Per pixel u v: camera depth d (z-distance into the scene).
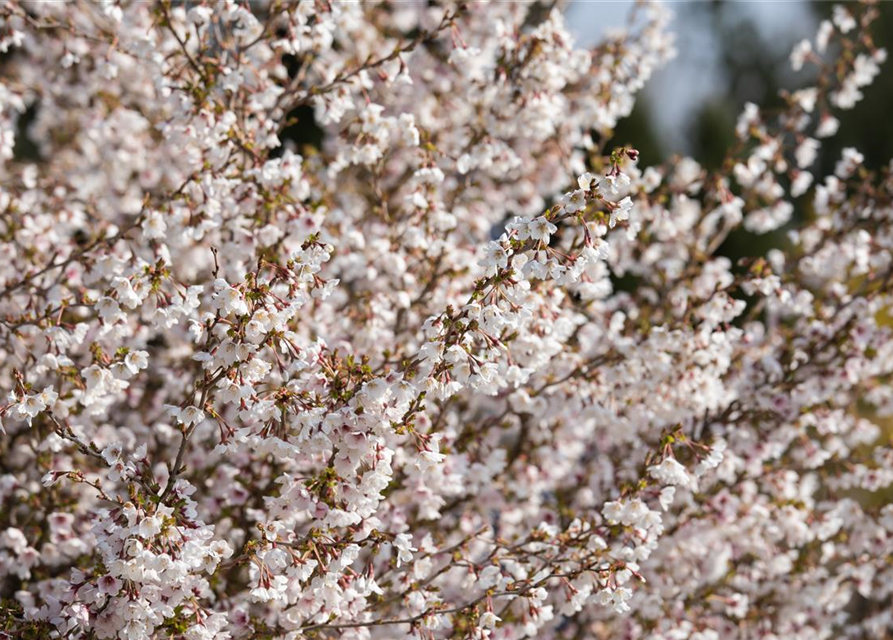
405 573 4.83
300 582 4.41
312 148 6.40
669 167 7.32
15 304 5.62
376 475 3.97
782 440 6.34
